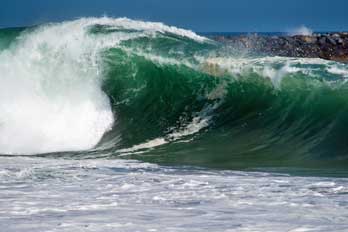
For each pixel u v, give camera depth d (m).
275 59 63.41
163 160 48.88
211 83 63.16
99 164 44.78
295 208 27.20
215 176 39.22
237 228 22.69
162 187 33.59
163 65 64.44
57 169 41.44
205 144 55.66
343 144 53.22
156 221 23.95
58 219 24.23
